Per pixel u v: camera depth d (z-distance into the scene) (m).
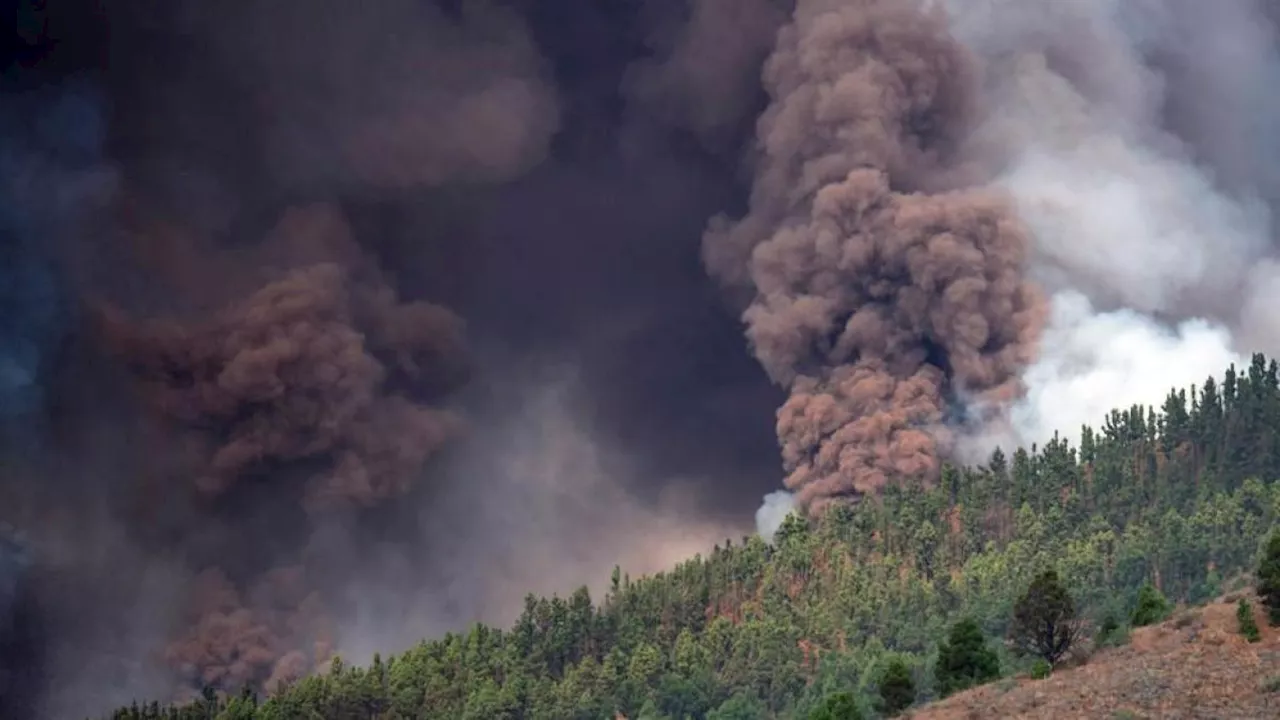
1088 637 129.25
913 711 109.31
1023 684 107.75
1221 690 89.06
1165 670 98.38
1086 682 100.25
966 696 108.44
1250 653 100.50
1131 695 91.56
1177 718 82.81
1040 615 119.25
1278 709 82.12
